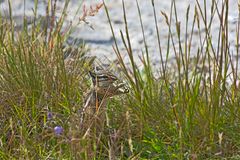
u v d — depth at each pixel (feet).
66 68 36.17
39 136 31.78
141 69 44.19
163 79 34.91
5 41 38.47
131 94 34.12
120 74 36.52
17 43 37.68
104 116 31.35
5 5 52.54
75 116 31.53
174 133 32.63
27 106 33.94
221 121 32.65
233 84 33.42
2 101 33.71
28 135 31.78
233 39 47.44
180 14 52.90
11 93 34.32
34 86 34.47
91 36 49.21
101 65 38.32
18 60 36.06
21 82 34.63
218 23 50.65
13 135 31.35
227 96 33.63
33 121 32.63
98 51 47.14
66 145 30.94
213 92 32.45
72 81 34.91
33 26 38.45
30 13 50.78
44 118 32.53
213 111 32.35
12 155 30.99
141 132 31.81
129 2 55.52
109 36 49.67
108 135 31.32
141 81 34.24
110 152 29.35
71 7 52.90
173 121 32.91
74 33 48.73
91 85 32.76
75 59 37.14
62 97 34.09
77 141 29.45
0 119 33.47
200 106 32.68
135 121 33.65
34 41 36.58
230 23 49.70
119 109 33.91
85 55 41.81
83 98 32.63
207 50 32.76
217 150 31.96
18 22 48.47
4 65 35.68
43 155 31.09
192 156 30.66
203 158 31.76
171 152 32.04
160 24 51.78
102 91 30.94
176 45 48.29
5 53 36.86
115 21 52.37
